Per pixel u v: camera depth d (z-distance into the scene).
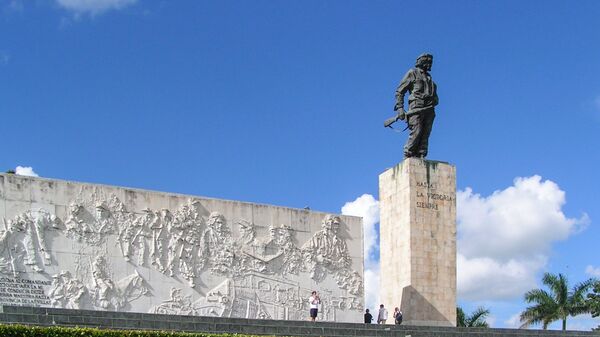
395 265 40.81
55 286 33.91
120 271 35.50
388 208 42.12
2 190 33.72
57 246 34.38
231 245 38.28
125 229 35.97
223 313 37.25
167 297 36.25
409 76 41.66
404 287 39.72
